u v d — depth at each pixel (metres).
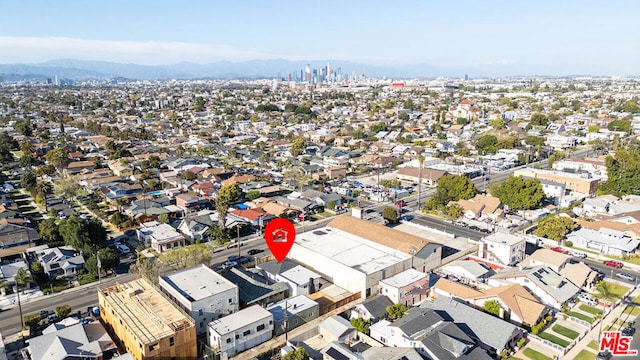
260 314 46.22
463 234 76.50
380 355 40.59
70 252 63.44
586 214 84.94
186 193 96.38
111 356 41.72
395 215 80.75
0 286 54.81
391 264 57.62
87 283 58.06
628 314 49.88
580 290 54.44
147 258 59.50
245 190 99.56
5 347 43.72
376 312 49.31
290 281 55.44
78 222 64.50
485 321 44.56
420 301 53.94
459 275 59.50
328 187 105.19
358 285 54.94
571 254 67.31
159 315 43.09
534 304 47.66
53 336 41.47
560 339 44.94
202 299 45.69
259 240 73.62
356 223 70.19
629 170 97.06
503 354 41.88
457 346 39.47
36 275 58.12
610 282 57.91
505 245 62.25
